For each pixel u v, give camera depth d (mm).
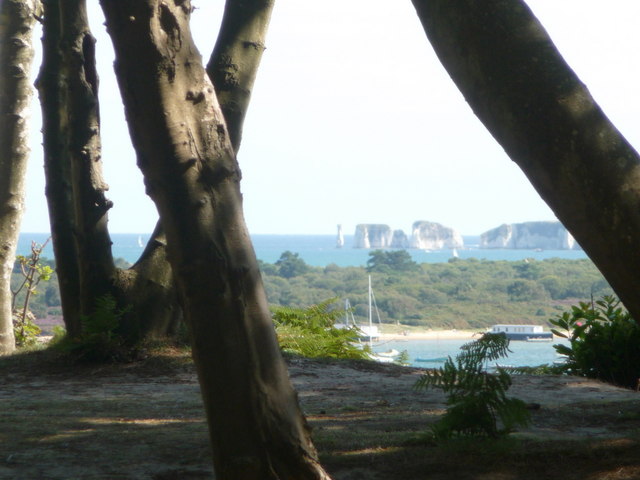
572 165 7941
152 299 25266
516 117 8094
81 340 24203
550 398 17297
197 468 10844
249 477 8148
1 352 29438
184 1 8422
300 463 8266
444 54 8633
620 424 13531
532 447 11336
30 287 34781
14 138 30234
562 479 9758
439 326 135875
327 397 18234
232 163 8484
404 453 11242
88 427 13992
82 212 24938
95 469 10805
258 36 26234
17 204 30141
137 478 10367
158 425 14211
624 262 7883
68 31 24500
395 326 135625
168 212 8281
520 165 8344
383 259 191750
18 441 12672
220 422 8203
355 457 11047
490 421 11836
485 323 134375
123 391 19750
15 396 18859
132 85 8266
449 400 12195
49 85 26812
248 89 26016
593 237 8023
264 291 8500
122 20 8117
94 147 25016
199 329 8219
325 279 181875
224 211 8312
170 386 20641
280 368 8391
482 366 12008
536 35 8180
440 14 8508
